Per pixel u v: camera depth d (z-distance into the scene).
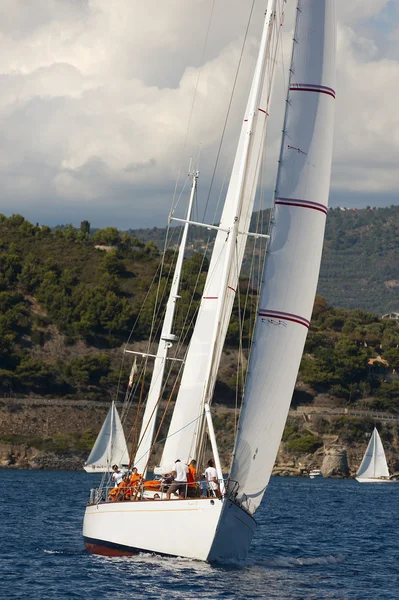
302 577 83.38
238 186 81.75
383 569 93.94
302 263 75.25
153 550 78.19
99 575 77.19
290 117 75.88
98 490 90.31
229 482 74.25
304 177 75.50
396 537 131.50
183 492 79.25
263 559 95.75
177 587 71.94
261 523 148.12
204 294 92.19
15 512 152.12
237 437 74.19
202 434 82.44
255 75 82.81
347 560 101.25
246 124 88.81
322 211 76.31
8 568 83.56
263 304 74.56
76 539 111.25
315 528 142.38
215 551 75.12
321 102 76.25
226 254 81.31
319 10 76.50
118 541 81.81
